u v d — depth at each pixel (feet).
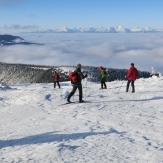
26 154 15.96
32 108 38.06
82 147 16.94
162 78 82.99
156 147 16.80
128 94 47.67
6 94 53.52
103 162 14.12
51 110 35.35
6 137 21.35
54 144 17.66
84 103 39.09
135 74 50.19
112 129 22.40
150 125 23.68
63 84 105.50
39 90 58.03
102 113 30.73
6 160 15.05
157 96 43.04
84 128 22.91
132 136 19.80
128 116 28.50
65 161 14.32
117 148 16.66
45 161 14.39
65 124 25.31
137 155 15.21
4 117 32.65
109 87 66.69
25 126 25.75
